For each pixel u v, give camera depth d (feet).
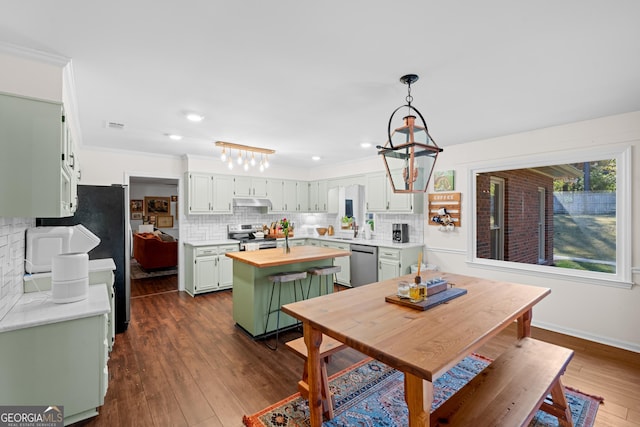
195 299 15.19
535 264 11.85
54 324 5.96
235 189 17.97
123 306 11.11
